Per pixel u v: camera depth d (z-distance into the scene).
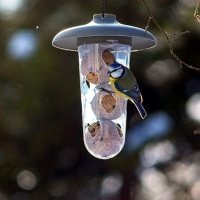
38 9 13.63
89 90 6.90
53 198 14.52
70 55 13.55
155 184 13.95
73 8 13.30
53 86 13.67
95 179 14.37
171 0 13.18
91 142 6.92
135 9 13.25
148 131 13.78
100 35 6.23
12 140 14.18
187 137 13.80
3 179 14.41
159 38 13.20
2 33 13.87
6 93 13.88
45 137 14.05
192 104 13.74
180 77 13.60
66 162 14.42
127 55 6.82
